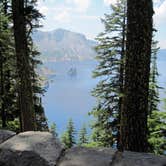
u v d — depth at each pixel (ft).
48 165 9.45
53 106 607.78
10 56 61.67
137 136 17.88
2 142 11.05
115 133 56.90
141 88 17.83
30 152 9.77
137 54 17.67
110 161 9.52
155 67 62.85
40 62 61.98
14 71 62.18
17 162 9.62
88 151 10.25
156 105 60.39
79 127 407.85
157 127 36.35
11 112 65.57
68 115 512.63
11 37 60.18
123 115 18.45
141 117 17.93
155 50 62.75
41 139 10.64
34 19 35.04
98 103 57.41
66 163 9.48
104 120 56.80
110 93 55.21
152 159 9.62
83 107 595.06
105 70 56.03
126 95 18.20
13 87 62.28
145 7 17.37
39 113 63.16
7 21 52.16
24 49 31.60
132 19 17.61
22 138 10.79
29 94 32.99
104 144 57.67
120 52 55.72
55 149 10.19
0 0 52.47
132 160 9.55
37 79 62.23
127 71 18.13
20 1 30.89
